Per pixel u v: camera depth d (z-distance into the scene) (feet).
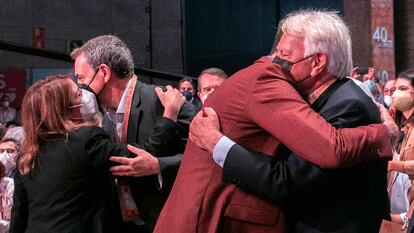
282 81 5.59
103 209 7.32
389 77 26.32
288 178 5.42
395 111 12.62
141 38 31.99
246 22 34.50
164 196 7.79
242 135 5.68
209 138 5.69
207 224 5.72
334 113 5.48
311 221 5.61
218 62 34.19
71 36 30.89
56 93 7.22
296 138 5.28
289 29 5.71
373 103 5.72
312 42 5.55
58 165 7.11
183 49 32.58
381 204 5.70
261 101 5.51
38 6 30.27
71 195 7.11
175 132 7.72
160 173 7.53
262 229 5.68
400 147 12.07
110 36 8.10
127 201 7.86
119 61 7.90
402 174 11.46
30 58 29.14
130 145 7.50
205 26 33.94
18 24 30.04
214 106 5.90
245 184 5.59
